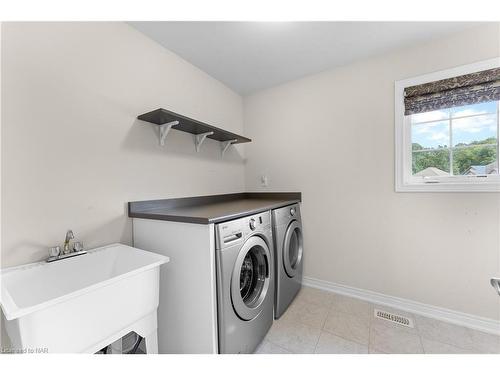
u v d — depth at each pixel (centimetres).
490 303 147
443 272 162
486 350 131
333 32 152
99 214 128
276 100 236
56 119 111
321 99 209
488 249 148
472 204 152
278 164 238
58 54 112
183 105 183
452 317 158
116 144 137
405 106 171
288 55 180
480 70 146
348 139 197
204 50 172
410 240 173
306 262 221
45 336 71
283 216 176
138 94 149
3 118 95
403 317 166
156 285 107
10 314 62
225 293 111
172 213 128
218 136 207
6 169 95
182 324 119
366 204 191
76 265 110
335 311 175
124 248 123
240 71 206
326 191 210
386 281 183
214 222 110
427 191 165
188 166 190
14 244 97
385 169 182
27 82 102
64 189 113
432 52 161
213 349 108
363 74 188
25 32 102
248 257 146
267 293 147
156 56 161
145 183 154
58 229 111
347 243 200
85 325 80
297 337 145
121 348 113
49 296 99
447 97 157
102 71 129
